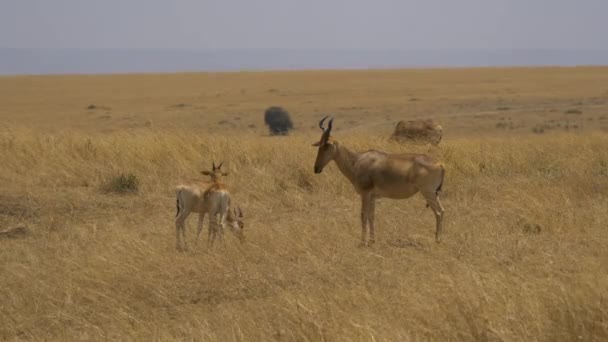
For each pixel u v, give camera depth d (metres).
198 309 31.20
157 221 46.69
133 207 50.56
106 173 58.66
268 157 64.88
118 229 43.75
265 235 41.56
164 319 30.36
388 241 40.75
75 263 36.97
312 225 43.81
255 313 29.50
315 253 38.09
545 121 166.75
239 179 57.50
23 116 192.75
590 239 39.22
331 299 29.98
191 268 36.31
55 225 45.94
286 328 27.02
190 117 191.62
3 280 35.34
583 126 155.88
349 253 37.88
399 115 188.62
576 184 52.97
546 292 27.39
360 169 40.72
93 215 48.66
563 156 65.56
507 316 25.56
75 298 33.19
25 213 48.84
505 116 178.38
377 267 35.34
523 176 58.12
